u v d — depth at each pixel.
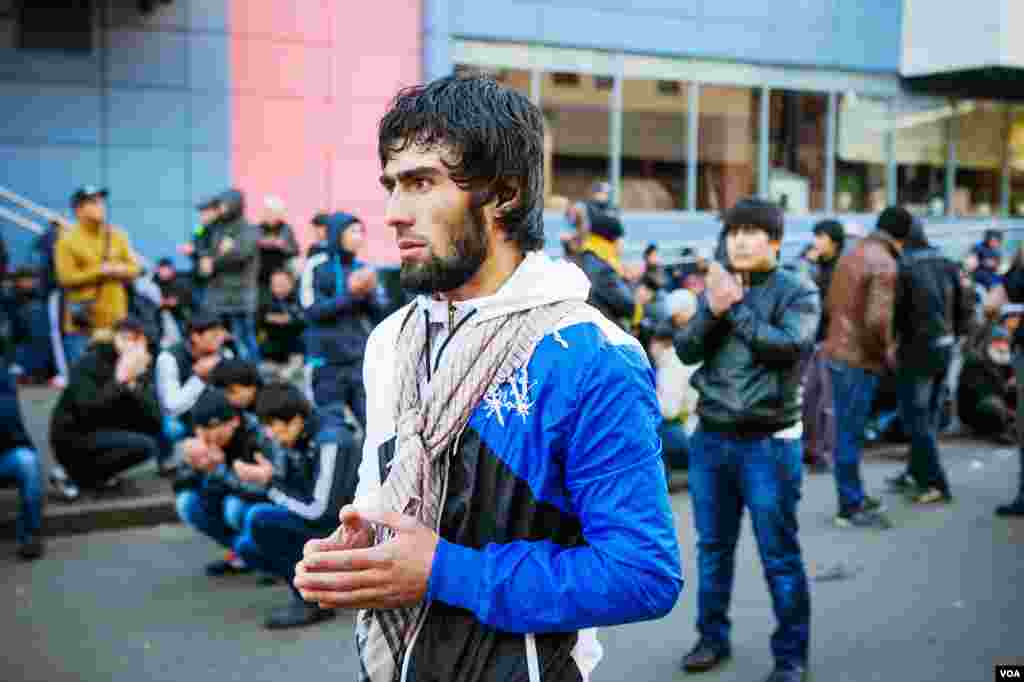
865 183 17.02
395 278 12.77
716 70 15.48
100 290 8.91
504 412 1.57
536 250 1.64
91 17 11.50
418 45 13.11
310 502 4.59
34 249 10.16
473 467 1.57
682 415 6.93
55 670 4.22
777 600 3.98
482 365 1.57
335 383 6.20
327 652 4.46
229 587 5.27
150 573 5.46
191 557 5.75
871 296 6.14
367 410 1.77
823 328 7.71
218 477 5.11
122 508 6.21
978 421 8.97
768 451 3.91
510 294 1.58
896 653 4.39
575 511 1.58
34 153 11.40
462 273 1.56
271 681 4.15
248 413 5.14
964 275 12.27
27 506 5.61
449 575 1.50
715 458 4.05
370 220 12.95
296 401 4.61
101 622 4.76
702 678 4.13
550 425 1.55
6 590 5.16
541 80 14.15
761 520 3.94
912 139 17.39
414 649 1.60
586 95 14.49
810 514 6.61
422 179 1.55
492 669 1.57
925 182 17.62
